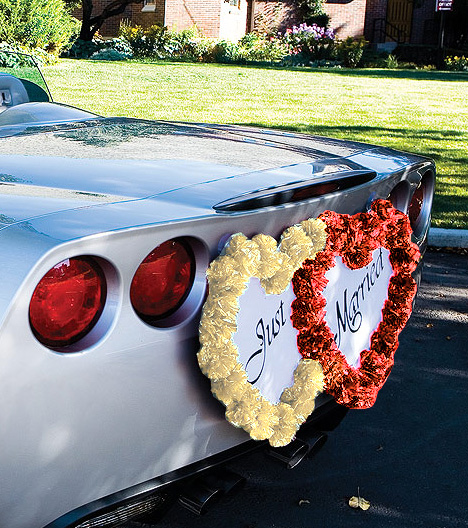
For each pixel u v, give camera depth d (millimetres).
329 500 2734
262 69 24812
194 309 1939
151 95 16234
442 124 13695
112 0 29734
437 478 2912
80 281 1707
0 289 1592
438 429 3289
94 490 1801
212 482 2107
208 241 1933
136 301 1823
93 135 2779
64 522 1758
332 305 2381
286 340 2213
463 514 2686
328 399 2477
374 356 2578
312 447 2410
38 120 3211
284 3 33594
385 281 2662
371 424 3314
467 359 4016
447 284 5254
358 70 26844
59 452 1705
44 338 1665
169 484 1961
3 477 1635
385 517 2646
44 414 1661
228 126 3336
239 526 2555
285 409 2186
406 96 18500
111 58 26250
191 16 29234
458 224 6500
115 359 1765
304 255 2162
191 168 2277
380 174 2654
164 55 27484
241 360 2043
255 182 2182
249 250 1959
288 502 2711
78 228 1710
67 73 19547
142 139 2709
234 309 1928
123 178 2145
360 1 34562
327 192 2350
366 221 2447
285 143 2881
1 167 2271
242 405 1994
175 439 1952
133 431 1841
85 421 1734
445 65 31922
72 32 24609
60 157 2381
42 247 1637
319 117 14055
